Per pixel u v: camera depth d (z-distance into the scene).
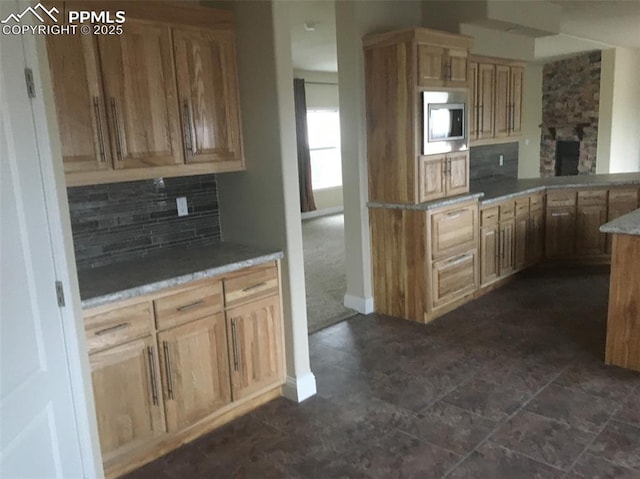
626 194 5.49
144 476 2.45
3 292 1.54
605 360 3.39
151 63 2.54
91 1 2.30
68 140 2.30
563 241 5.63
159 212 2.99
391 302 4.45
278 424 2.84
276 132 2.84
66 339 1.90
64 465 1.89
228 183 3.17
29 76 1.73
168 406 2.56
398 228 4.25
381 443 2.63
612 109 8.33
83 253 2.69
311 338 4.04
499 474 2.35
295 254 2.99
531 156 9.73
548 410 2.86
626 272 3.21
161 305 2.47
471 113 5.03
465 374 3.34
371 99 4.18
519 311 4.43
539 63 9.32
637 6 5.29
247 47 2.85
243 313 2.84
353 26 4.09
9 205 1.59
